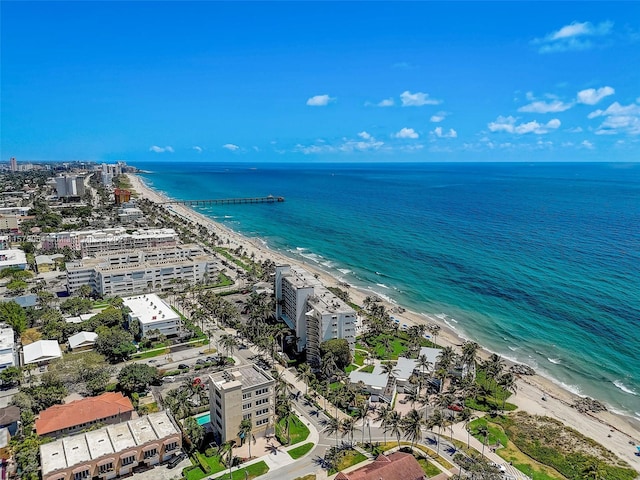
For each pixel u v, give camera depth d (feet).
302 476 388.16
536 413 500.74
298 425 463.83
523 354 639.76
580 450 433.89
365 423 471.62
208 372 570.87
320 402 510.17
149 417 433.07
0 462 376.07
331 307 613.11
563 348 651.25
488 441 447.01
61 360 558.15
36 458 376.48
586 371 592.60
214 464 401.08
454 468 400.88
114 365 583.58
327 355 548.72
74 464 362.74
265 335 634.43
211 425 448.65
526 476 397.80
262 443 433.89
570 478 399.03
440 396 504.43
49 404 474.90
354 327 603.67
